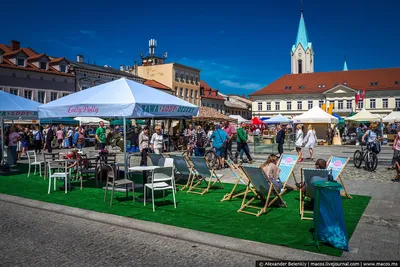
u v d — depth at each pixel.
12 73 36.94
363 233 6.08
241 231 6.27
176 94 66.00
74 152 11.59
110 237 6.14
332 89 80.12
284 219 7.02
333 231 5.40
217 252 5.38
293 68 101.88
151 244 5.78
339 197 5.43
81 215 7.54
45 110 10.22
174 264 4.95
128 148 22.06
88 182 11.73
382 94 77.25
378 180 11.55
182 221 6.97
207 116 25.77
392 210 7.61
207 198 9.12
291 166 9.70
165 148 24.25
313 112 25.77
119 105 9.14
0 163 14.55
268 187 7.70
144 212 7.70
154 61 68.12
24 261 5.07
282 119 38.88
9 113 12.36
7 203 8.86
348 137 36.69
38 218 7.42
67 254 5.34
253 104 89.38
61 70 42.09
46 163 13.07
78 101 9.78
